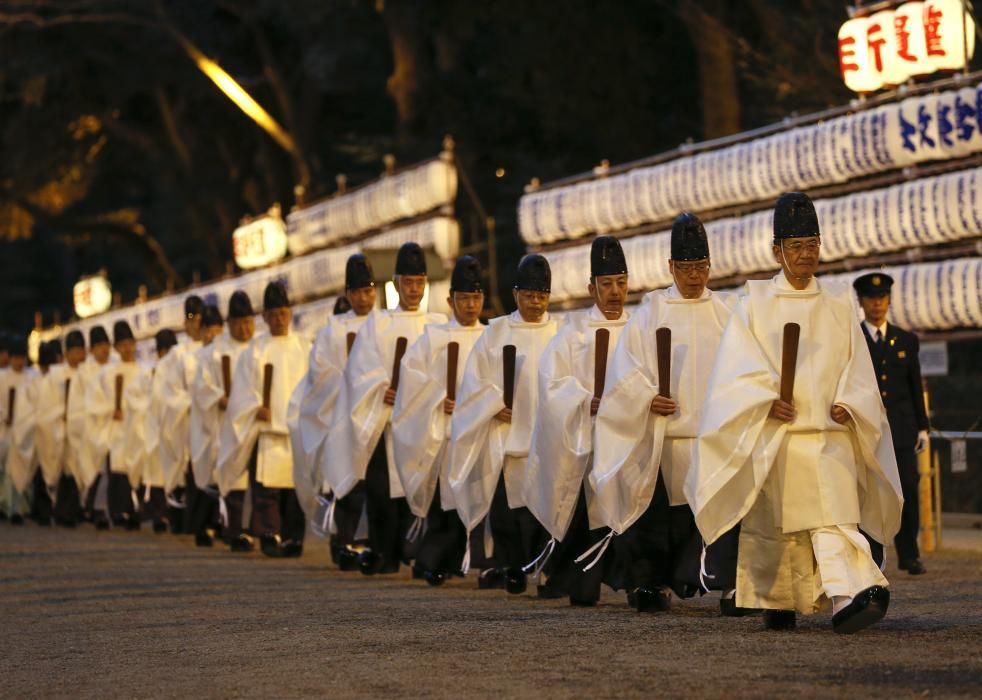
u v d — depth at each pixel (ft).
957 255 81.97
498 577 60.39
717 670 37.14
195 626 49.85
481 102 157.79
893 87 83.82
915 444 62.64
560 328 54.60
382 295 98.53
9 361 118.21
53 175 206.69
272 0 167.12
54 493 107.96
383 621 49.14
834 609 42.50
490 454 58.80
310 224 139.23
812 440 42.91
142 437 98.94
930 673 35.78
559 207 104.01
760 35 134.10
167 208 241.76
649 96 141.38
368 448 66.90
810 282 43.83
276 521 78.64
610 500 49.19
